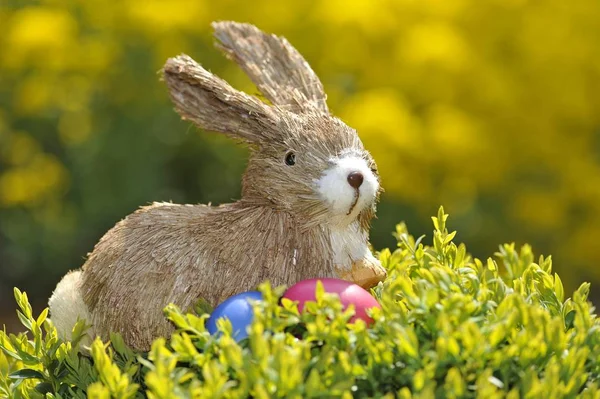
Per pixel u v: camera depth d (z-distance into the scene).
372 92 7.34
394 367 3.02
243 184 3.68
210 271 3.43
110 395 3.13
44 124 8.53
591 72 7.89
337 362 2.99
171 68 3.71
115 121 8.16
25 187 8.20
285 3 7.55
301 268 3.47
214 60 7.85
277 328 3.04
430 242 8.03
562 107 7.78
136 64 8.01
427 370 2.84
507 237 8.36
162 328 3.40
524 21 7.62
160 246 3.49
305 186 3.45
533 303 3.48
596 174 8.18
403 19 7.39
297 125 3.55
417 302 3.10
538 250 8.46
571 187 8.20
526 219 8.09
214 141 7.94
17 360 3.73
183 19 7.55
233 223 3.52
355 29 7.44
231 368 2.98
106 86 8.16
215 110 3.70
